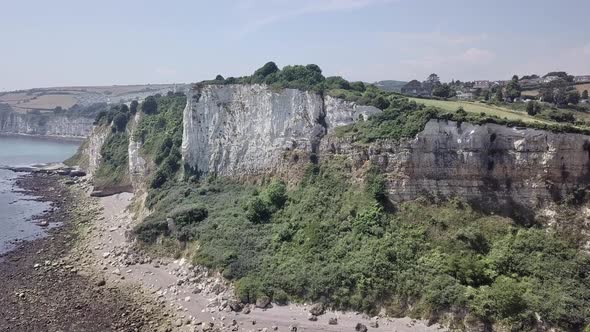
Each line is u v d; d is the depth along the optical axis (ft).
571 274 157.07
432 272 165.17
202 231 222.69
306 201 215.31
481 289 155.94
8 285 194.18
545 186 178.19
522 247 167.32
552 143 177.58
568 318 142.31
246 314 167.43
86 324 161.79
